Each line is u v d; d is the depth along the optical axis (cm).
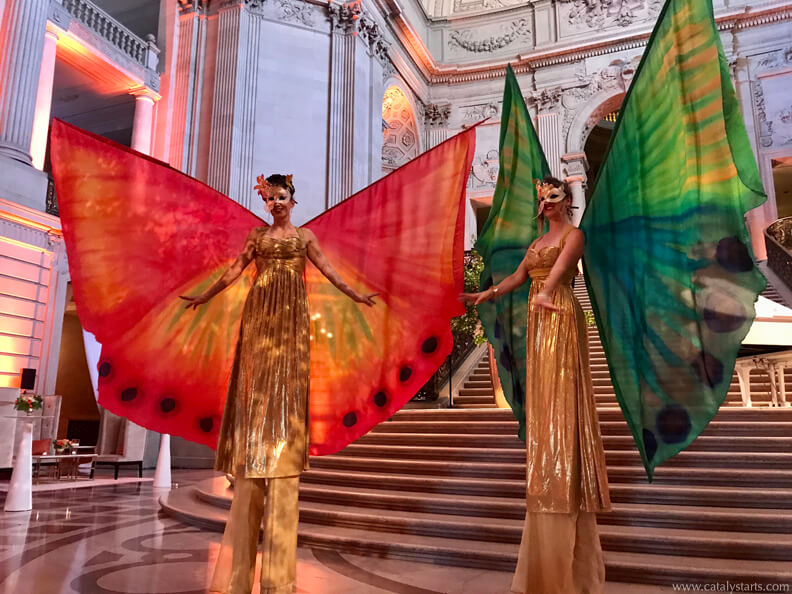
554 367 271
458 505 423
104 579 317
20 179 970
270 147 1280
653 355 280
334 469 558
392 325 353
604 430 516
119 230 336
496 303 346
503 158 354
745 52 1597
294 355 287
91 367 956
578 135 1719
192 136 1277
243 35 1292
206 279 353
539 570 258
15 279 966
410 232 356
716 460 441
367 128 1398
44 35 1044
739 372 708
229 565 279
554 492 254
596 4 1773
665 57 273
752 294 245
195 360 346
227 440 290
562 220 291
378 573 335
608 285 309
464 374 944
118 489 738
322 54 1373
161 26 1351
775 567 309
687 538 338
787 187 1933
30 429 583
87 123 1514
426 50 1775
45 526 477
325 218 367
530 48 1841
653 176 283
